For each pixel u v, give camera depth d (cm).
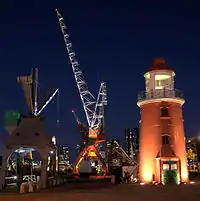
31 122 3734
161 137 4662
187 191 3098
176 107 4797
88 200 2388
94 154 8100
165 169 4450
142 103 4959
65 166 10431
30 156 5494
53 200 2406
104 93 9662
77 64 9738
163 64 5038
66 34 9669
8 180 4212
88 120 9450
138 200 2375
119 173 6644
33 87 4106
